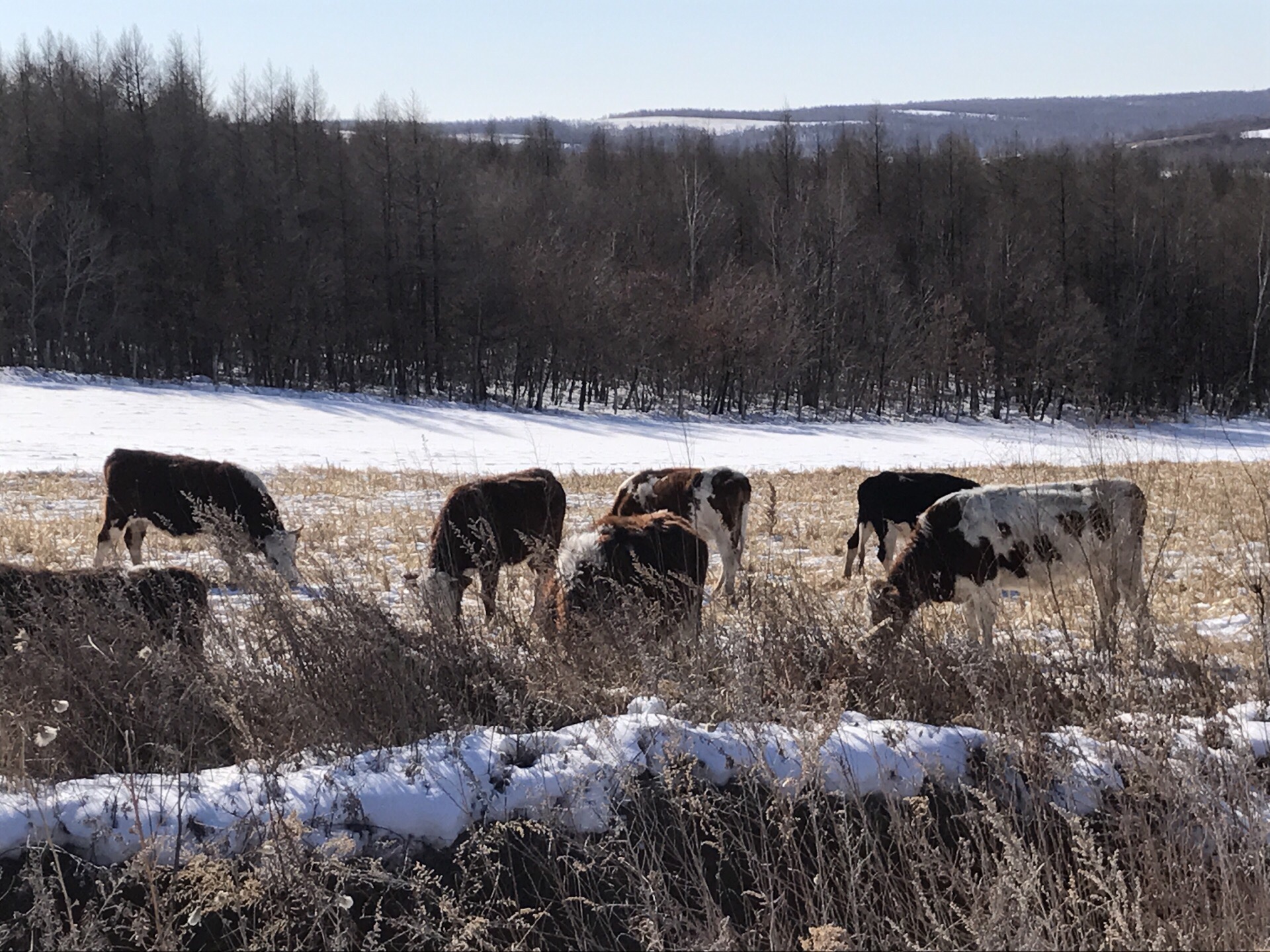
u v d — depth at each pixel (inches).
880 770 195.8
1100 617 273.1
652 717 208.4
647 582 285.6
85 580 281.3
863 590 365.7
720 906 172.4
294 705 214.5
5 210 2033.7
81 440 1176.8
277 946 164.7
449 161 2240.4
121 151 2260.1
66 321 2058.3
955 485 495.2
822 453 1434.5
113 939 169.6
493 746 202.7
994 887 156.9
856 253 2422.5
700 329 2074.3
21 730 202.8
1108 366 2199.8
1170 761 188.9
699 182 2516.0
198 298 2082.9
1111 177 2682.1
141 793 187.5
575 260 2181.3
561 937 174.4
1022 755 193.0
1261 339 2417.6
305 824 183.2
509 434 1576.0
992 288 2363.4
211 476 496.7
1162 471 864.9
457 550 386.0
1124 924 153.6
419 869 173.0
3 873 176.7
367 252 2237.9
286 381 2180.1
